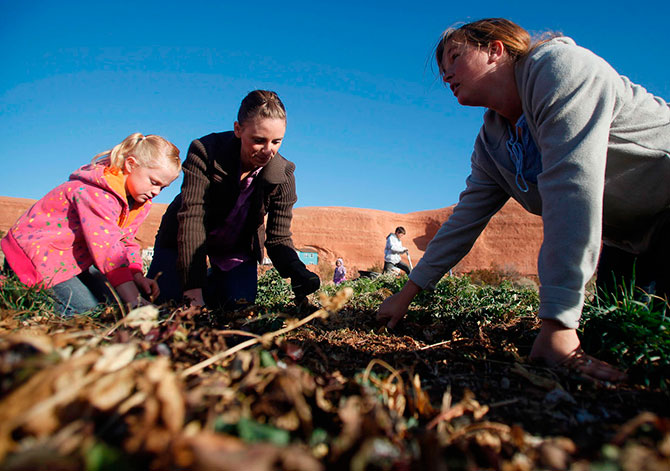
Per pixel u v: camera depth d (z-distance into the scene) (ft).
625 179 6.56
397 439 2.49
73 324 5.11
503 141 7.41
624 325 5.47
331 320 8.34
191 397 2.33
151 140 8.98
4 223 174.60
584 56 5.45
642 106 6.19
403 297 8.12
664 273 7.18
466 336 7.39
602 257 9.16
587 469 2.06
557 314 4.89
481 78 6.51
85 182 8.43
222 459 1.69
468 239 8.02
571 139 5.17
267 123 7.84
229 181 8.67
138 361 2.56
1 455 1.80
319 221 185.47
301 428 2.54
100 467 1.70
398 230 35.17
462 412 3.14
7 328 5.02
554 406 4.00
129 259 8.92
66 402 2.11
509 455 2.54
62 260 8.11
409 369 4.86
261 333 6.52
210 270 10.33
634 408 4.01
